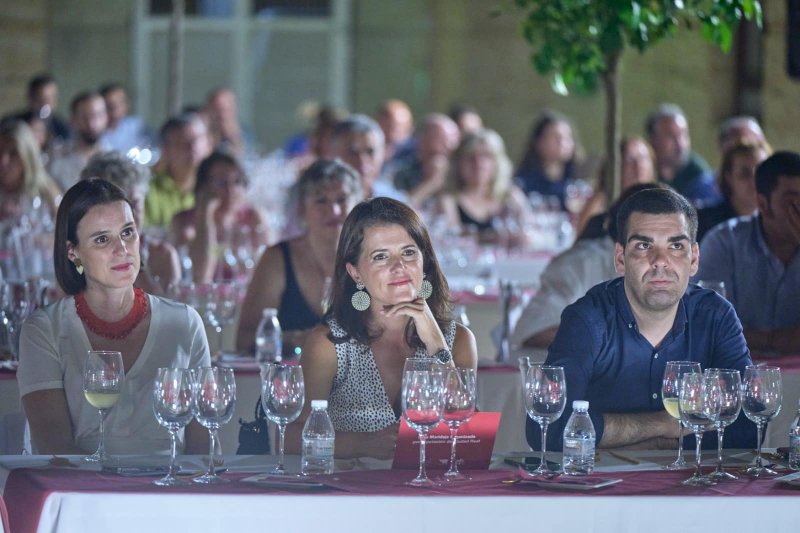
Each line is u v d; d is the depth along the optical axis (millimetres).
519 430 7879
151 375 6160
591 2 8672
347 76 26016
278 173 19578
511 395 7863
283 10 26109
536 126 18828
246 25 26109
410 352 6020
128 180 8555
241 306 9375
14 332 7852
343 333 6008
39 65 25391
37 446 6055
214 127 20656
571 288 8305
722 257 8719
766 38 15961
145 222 13141
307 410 5973
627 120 24312
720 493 4801
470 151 15469
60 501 4652
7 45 25062
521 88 25547
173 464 5047
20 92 25172
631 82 24219
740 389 5262
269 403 5141
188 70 26156
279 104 26203
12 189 13008
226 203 11859
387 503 4664
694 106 23953
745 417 5918
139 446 6090
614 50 8719
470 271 13422
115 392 5449
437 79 25719
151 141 22344
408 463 5242
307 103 26141
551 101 25500
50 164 16547
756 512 4719
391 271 5871
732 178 9695
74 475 5039
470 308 10375
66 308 6148
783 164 8461
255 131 26281
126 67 25828
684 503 4699
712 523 4707
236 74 26156
